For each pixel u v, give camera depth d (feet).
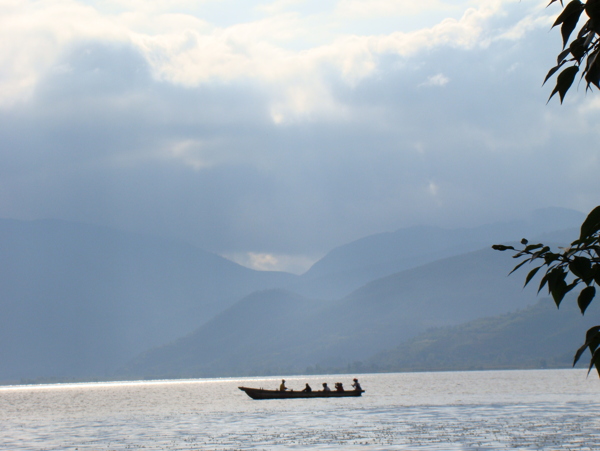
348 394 393.70
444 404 346.54
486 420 242.99
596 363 16.14
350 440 187.52
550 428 208.95
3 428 264.93
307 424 244.42
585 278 15.57
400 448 168.66
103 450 179.52
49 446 192.95
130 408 403.75
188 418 296.71
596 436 185.16
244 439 196.65
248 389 387.34
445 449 165.68
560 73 15.43
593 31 14.62
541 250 16.72
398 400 397.19
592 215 15.71
